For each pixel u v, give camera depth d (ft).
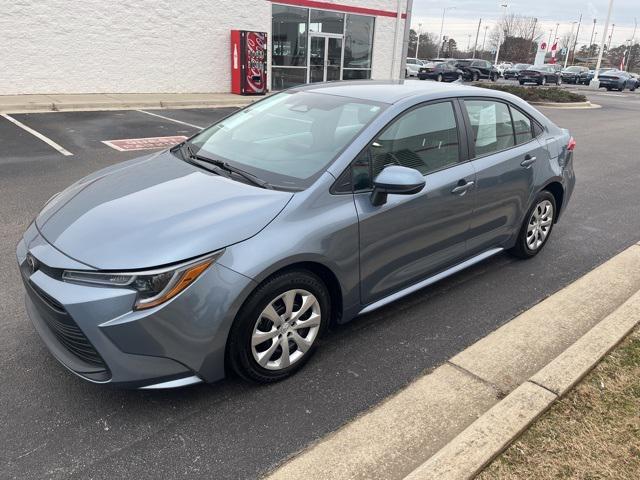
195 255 8.13
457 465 7.45
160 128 35.04
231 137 12.16
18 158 25.26
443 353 10.84
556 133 15.57
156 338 8.00
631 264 15.14
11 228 16.30
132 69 48.44
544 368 9.62
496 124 13.43
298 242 8.94
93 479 7.51
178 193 9.65
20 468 7.63
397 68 68.33
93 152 27.25
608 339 10.57
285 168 10.27
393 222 10.52
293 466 7.71
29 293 9.01
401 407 9.02
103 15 45.60
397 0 65.00
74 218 9.27
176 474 7.66
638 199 22.91
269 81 57.11
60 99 42.52
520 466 7.61
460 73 115.14
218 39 52.75
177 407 8.97
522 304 13.00
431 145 11.66
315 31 59.11
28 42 42.60
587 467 7.64
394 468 7.72
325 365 10.27
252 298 8.66
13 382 9.38
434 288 13.70
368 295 10.69
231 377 9.84
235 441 8.30
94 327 7.86
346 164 9.96
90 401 9.02
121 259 8.04
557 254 16.22
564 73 143.33
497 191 13.05
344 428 8.50
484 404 9.16
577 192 23.85
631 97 99.86
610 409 8.81
